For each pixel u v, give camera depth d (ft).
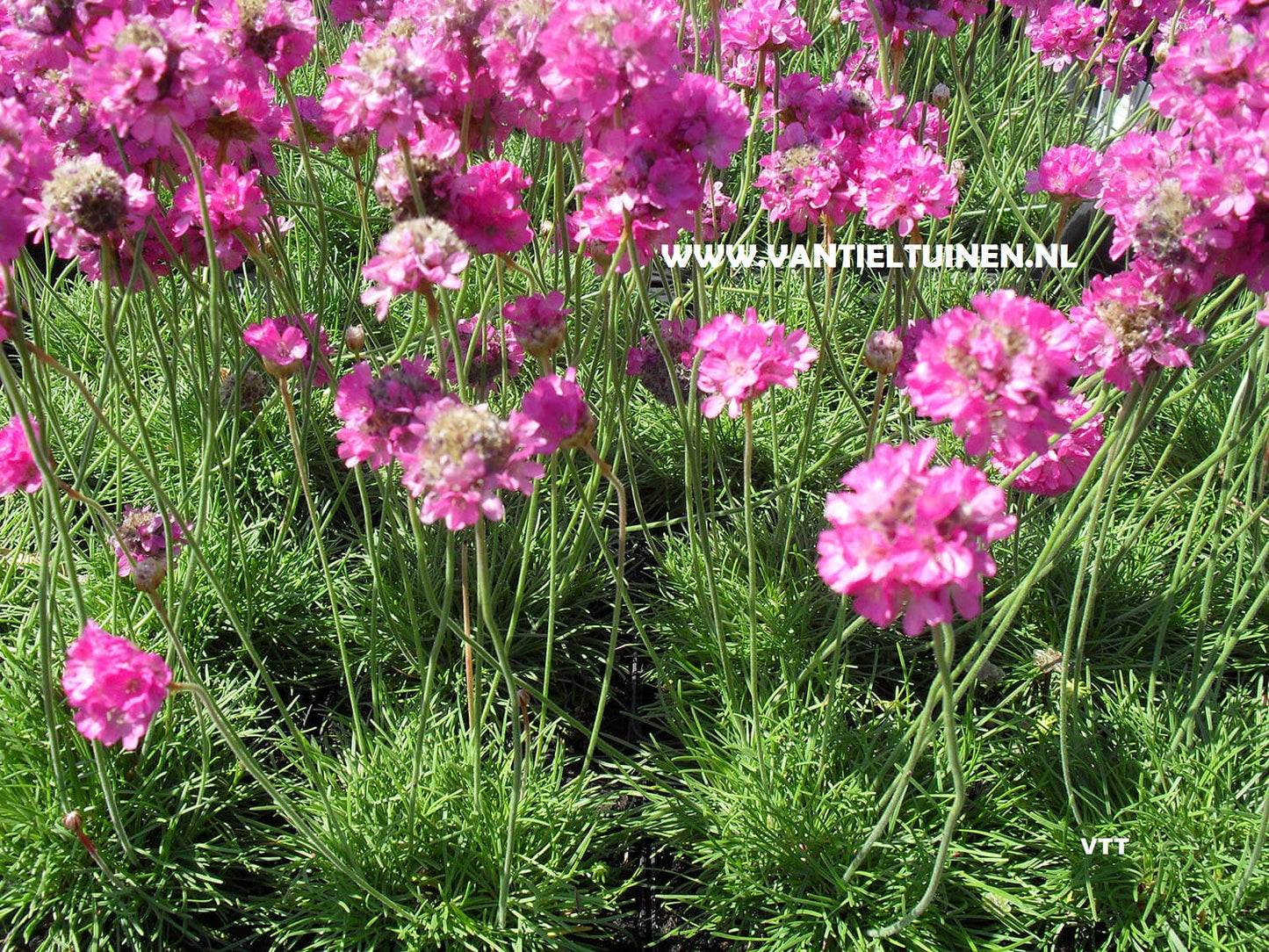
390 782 1.21
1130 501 1.50
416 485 0.93
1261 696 1.31
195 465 1.48
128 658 0.94
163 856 1.17
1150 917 1.18
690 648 1.35
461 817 1.19
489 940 1.12
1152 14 1.84
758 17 1.34
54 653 1.24
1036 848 1.22
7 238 0.98
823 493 1.53
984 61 2.53
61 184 1.00
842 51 2.07
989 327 0.90
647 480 1.60
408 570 1.38
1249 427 1.24
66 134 1.18
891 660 1.37
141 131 1.01
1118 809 1.23
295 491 1.37
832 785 1.20
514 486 0.93
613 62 0.99
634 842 1.25
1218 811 1.18
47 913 1.17
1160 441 1.59
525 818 1.19
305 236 1.76
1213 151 1.03
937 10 1.38
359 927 1.15
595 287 1.78
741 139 1.05
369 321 1.69
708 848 1.20
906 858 1.17
